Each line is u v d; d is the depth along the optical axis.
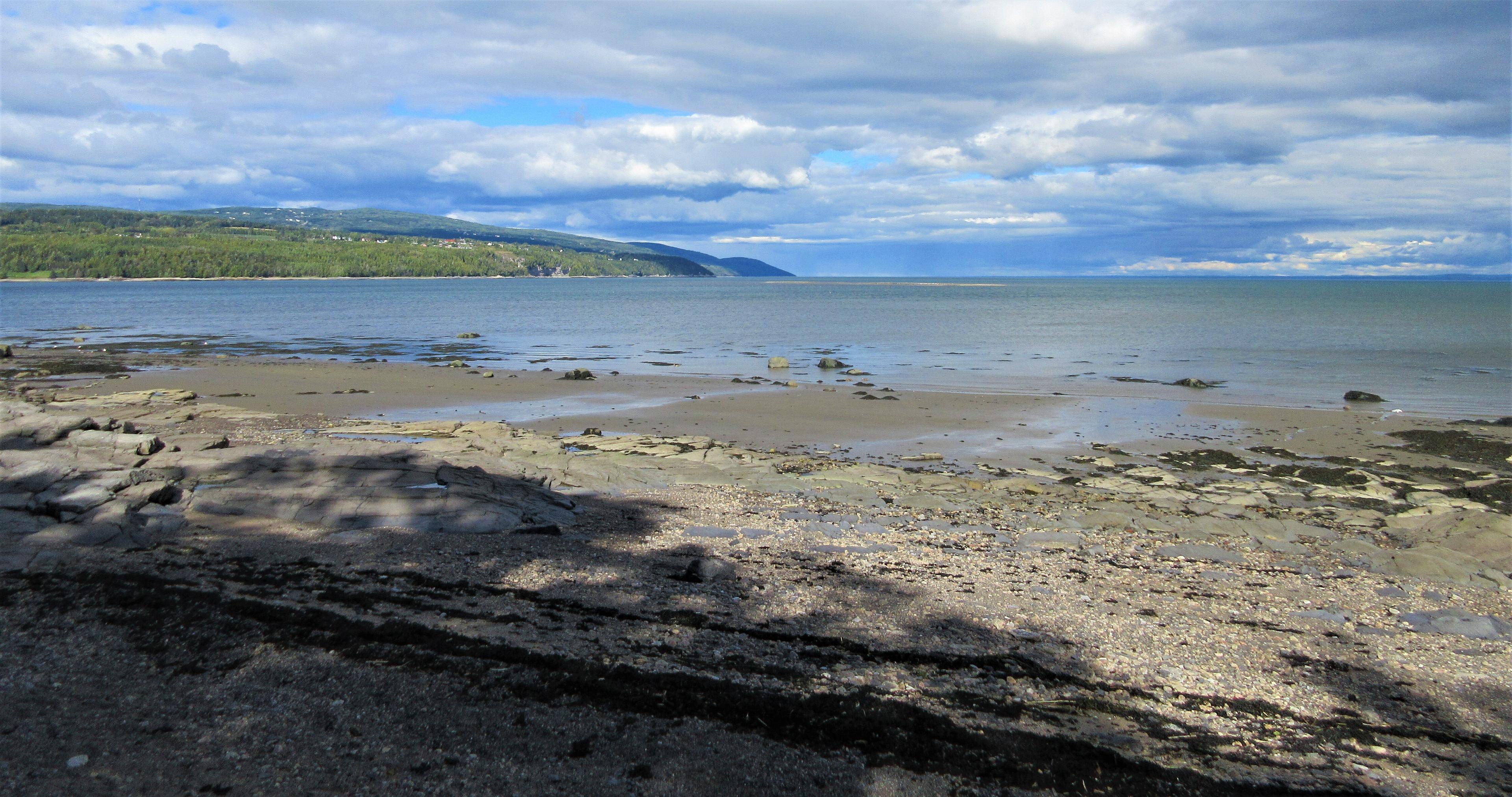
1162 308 100.19
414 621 10.24
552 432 25.00
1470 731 8.86
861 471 20.02
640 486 18.77
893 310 98.50
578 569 12.66
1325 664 10.31
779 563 13.52
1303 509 17.64
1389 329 64.94
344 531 13.87
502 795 7.15
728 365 43.31
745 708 8.58
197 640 9.62
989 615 11.50
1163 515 17.08
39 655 9.13
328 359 45.34
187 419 25.38
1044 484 19.34
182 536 13.20
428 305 105.81
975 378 37.59
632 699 8.68
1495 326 66.75
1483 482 19.25
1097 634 10.96
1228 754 8.23
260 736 7.86
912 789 7.45
